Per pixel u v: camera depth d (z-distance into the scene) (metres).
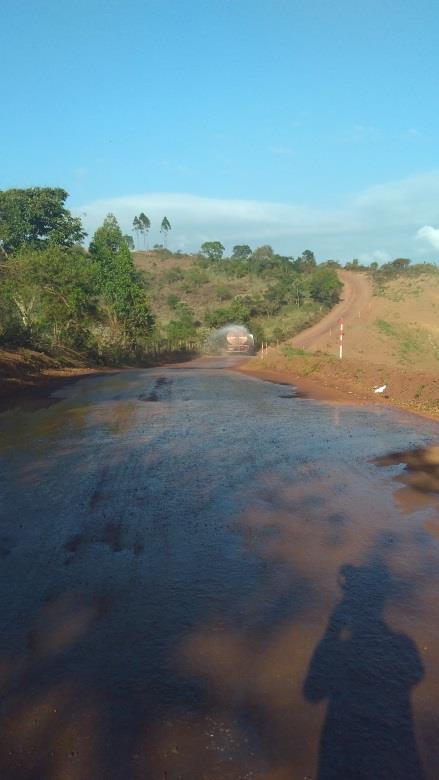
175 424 11.41
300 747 2.87
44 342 30.17
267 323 79.38
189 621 4.02
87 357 34.34
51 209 67.69
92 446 9.38
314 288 91.19
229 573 4.78
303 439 9.96
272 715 3.08
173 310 89.25
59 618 4.05
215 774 2.70
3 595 4.38
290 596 4.39
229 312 65.94
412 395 15.23
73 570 4.82
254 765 2.76
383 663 3.55
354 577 4.72
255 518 6.07
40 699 3.20
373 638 3.83
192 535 5.60
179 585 4.56
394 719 3.07
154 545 5.35
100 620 4.02
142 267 126.75
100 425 11.28
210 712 3.10
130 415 12.53
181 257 141.38
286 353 37.19
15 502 6.55
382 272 114.94
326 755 2.82
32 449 9.16
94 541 5.44
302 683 3.35
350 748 2.87
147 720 3.04
